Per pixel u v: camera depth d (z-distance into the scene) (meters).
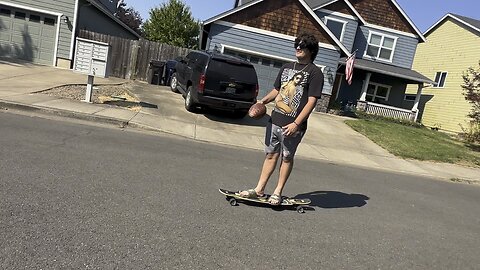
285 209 5.14
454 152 13.85
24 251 3.02
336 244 4.25
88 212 3.93
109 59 10.45
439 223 5.75
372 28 23.11
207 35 19.34
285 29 18.45
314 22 18.59
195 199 4.89
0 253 2.94
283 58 18.56
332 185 7.04
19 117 7.87
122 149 6.75
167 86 17.91
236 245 3.78
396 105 23.48
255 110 4.91
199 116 11.90
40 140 6.34
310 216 5.04
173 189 5.12
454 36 24.48
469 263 4.32
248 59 18.64
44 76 13.85
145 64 19.50
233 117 12.77
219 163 7.10
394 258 4.13
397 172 9.95
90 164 5.54
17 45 17.64
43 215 3.69
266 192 5.76
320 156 10.12
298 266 3.58
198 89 11.24
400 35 23.20
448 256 4.44
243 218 4.52
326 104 19.09
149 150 7.07
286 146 4.77
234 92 11.41
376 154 11.74
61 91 11.38
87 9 19.34
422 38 23.12
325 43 18.78
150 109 11.33
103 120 8.98
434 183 9.27
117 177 5.18
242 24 18.17
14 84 11.23
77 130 7.60
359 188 7.20
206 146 8.59
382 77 23.27
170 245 3.54
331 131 13.79
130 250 3.31
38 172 4.83
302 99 4.65
